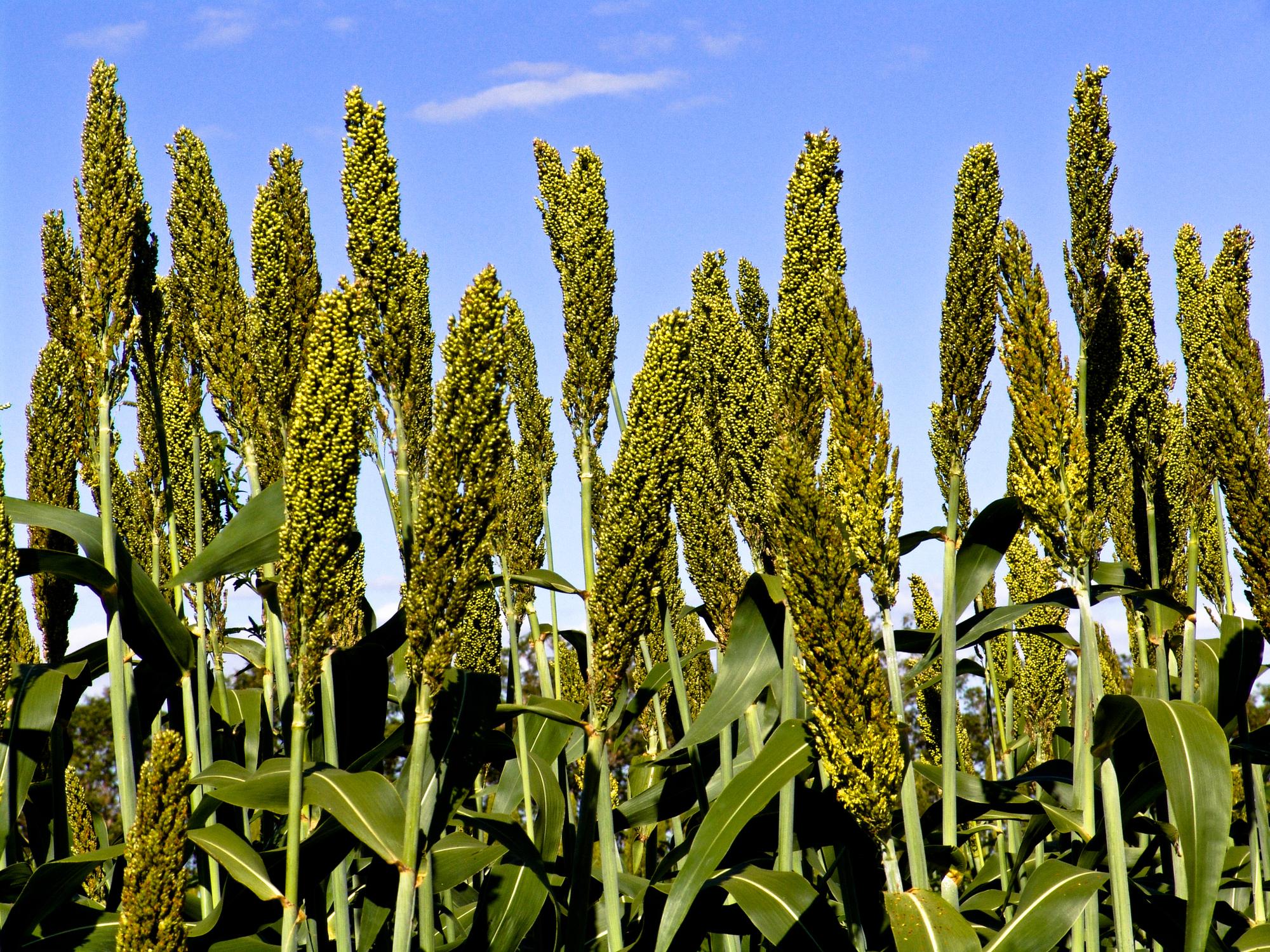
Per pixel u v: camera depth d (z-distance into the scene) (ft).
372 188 7.41
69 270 8.22
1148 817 8.14
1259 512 7.47
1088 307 7.89
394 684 8.97
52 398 8.45
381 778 7.34
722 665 7.80
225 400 8.04
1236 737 8.03
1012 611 7.88
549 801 8.36
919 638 8.55
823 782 7.72
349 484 7.06
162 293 8.18
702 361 7.95
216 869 7.91
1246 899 8.34
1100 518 7.34
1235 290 7.63
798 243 7.64
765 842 7.84
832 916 7.34
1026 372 7.32
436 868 8.17
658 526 7.31
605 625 7.38
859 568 7.34
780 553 7.07
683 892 7.24
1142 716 7.32
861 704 7.03
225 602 8.13
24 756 8.04
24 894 7.55
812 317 7.61
